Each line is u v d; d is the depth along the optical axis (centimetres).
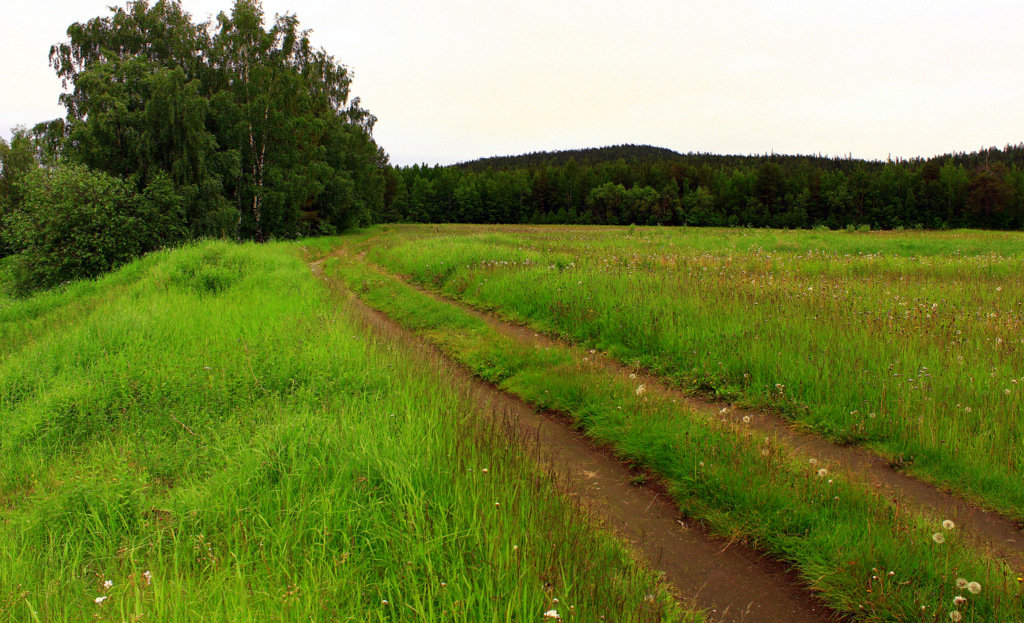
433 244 2252
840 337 669
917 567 293
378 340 768
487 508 323
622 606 258
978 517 358
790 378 575
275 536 310
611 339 811
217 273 1254
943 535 304
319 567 278
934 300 958
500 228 6800
